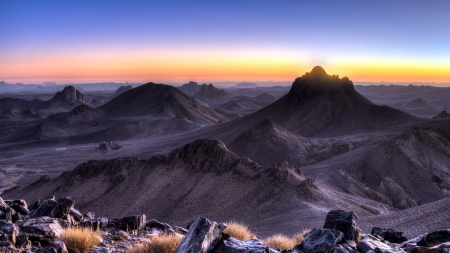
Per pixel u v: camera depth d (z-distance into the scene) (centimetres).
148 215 8012
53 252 1152
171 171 10062
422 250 1159
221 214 7488
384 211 7300
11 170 17300
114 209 8688
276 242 1631
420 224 4309
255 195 7931
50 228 1389
